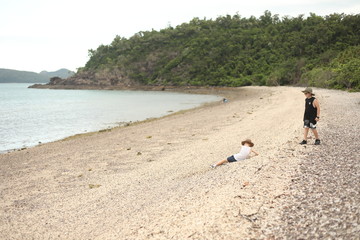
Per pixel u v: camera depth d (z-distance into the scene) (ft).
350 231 16.14
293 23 538.88
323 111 80.59
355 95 131.85
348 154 33.27
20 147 70.79
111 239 20.85
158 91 453.17
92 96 335.47
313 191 22.91
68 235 23.36
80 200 31.83
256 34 562.25
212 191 26.23
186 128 82.84
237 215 20.48
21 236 24.00
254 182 26.66
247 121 85.30
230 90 339.16
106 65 630.33
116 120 115.75
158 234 19.71
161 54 603.26
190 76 494.18
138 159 50.72
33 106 198.08
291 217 19.11
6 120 121.29
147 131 81.71
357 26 409.08
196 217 21.18
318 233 16.57
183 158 47.80
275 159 33.94
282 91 225.76
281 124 71.56
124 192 32.94
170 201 26.43
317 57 366.43
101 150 60.29
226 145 54.49
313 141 42.98
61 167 48.39
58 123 110.73
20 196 35.01
